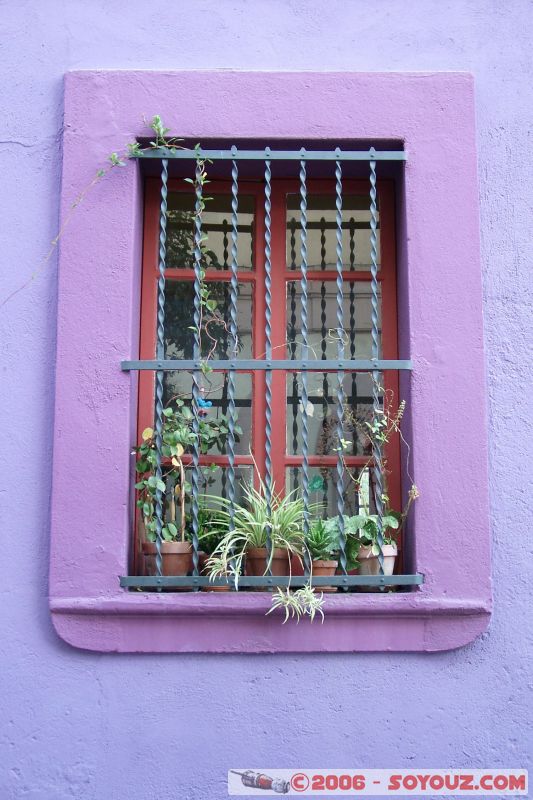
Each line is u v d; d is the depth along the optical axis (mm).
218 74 3525
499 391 3443
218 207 3846
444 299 3434
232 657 3248
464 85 3551
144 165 3590
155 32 3629
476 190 3496
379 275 3738
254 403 3725
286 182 3805
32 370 3424
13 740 3203
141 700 3221
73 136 3486
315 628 3238
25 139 3545
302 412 3746
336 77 3539
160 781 3186
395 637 3242
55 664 3248
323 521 3422
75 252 3426
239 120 3500
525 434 3424
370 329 3818
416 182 3492
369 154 3482
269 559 3213
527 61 3648
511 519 3373
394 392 3684
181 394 3748
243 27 3641
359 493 3590
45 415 3398
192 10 3646
